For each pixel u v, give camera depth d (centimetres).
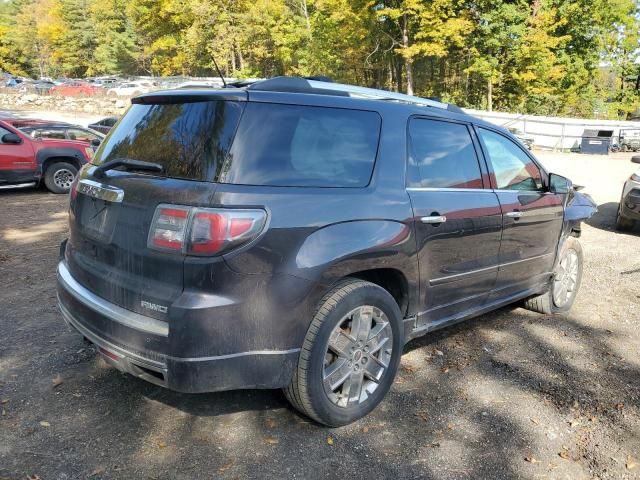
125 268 277
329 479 265
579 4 3509
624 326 480
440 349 419
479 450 294
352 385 304
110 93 4244
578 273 524
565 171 1812
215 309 250
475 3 3181
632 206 845
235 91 275
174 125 282
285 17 4012
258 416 315
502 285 416
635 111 3947
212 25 4053
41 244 704
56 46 7438
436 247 340
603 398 353
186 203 253
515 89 3550
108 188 287
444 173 358
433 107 369
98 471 263
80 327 297
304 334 277
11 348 389
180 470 267
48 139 1106
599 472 280
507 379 374
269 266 259
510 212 401
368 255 294
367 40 3378
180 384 256
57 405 318
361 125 315
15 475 257
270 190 265
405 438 301
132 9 4894
